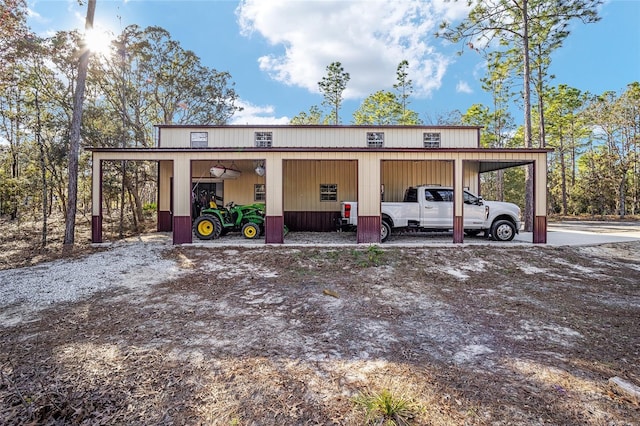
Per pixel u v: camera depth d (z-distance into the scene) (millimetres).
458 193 8938
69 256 7730
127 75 17344
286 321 3973
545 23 14016
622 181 21984
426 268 6770
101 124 14945
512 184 27438
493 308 4484
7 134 17453
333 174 12797
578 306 4559
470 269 6777
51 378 2676
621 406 2277
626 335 3551
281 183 8938
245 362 2938
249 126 12898
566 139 25406
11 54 9555
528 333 3613
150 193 28719
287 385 2566
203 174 12672
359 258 7406
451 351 3170
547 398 2375
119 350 3186
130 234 11977
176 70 20062
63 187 16062
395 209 9531
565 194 24641
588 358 3014
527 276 6309
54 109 13922
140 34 16062
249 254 7848
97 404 2340
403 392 2451
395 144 12984
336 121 28734
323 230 12773
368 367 2846
